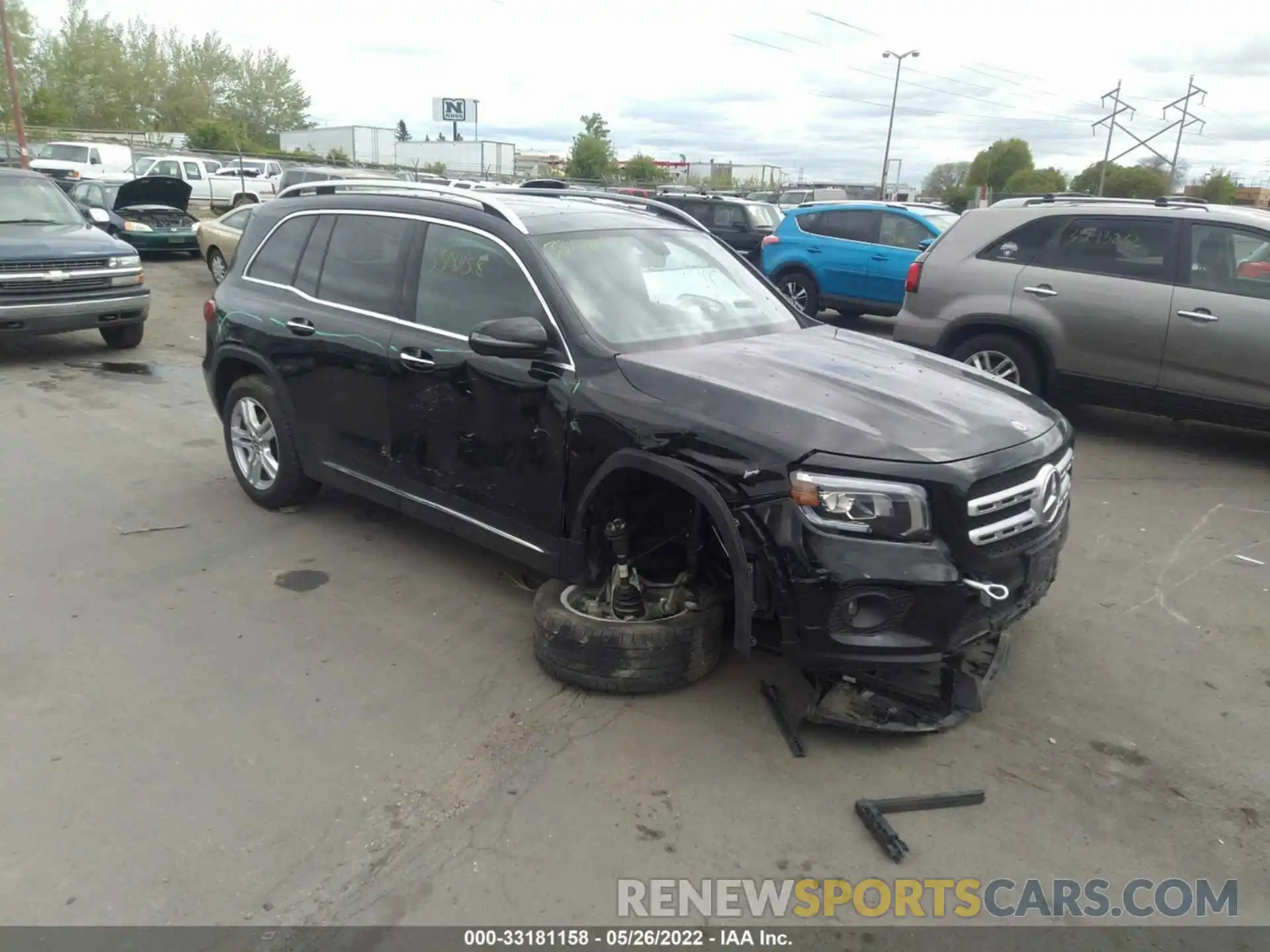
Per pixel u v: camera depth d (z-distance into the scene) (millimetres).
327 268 5074
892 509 3129
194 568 4895
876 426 3307
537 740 3486
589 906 2736
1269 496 6273
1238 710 3779
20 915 2648
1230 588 4871
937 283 8086
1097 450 7371
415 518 4773
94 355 10422
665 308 4305
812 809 3148
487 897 2760
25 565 4891
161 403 8312
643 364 3744
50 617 4352
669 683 3713
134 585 4688
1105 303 7230
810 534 3148
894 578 3121
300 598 4582
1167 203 7336
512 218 4293
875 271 13094
